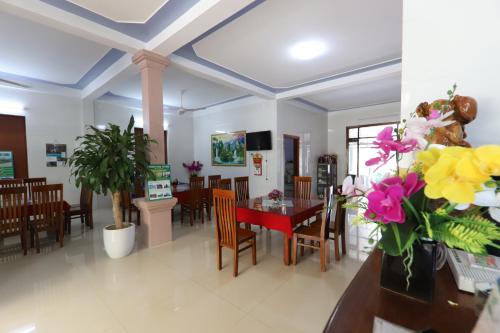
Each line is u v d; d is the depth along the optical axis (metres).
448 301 0.73
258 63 3.69
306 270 2.58
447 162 0.52
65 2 2.27
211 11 2.20
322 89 4.61
